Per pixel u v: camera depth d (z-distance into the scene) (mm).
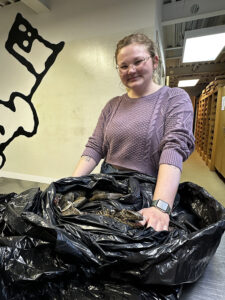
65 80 2281
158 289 420
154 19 1807
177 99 663
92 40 2062
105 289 420
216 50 2676
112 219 500
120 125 731
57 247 394
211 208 607
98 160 892
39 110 2488
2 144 2795
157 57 735
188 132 626
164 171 592
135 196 592
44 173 2662
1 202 672
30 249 429
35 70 2389
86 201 610
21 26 2334
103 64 2076
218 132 3254
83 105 2270
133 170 716
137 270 411
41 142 2582
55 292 413
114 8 1920
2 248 414
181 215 647
